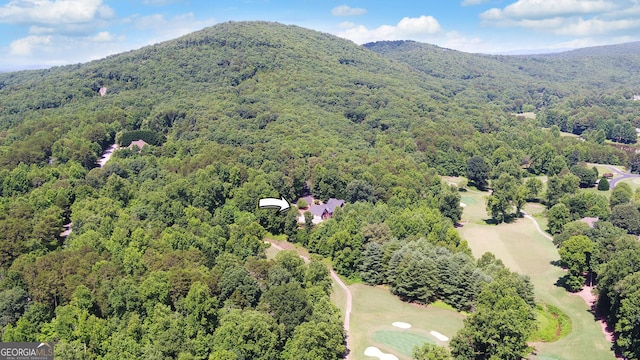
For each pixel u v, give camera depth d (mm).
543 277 133000
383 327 105062
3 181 154500
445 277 115688
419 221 140125
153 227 123938
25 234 114312
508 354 82375
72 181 153875
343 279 129625
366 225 138375
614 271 101000
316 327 85625
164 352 78375
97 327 79750
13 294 85625
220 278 96375
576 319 109625
